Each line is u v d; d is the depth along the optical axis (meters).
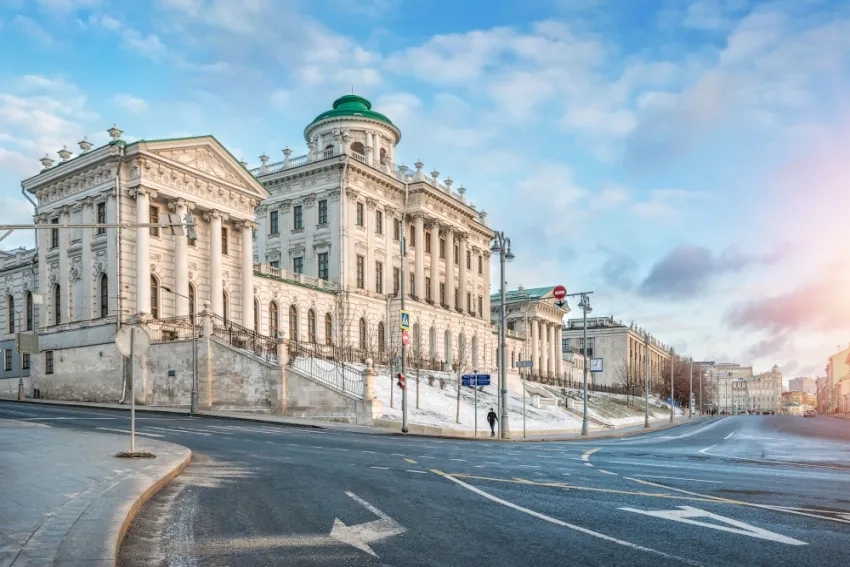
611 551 8.01
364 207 70.88
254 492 12.45
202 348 44.81
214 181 53.62
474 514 10.28
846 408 153.25
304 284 63.44
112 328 47.53
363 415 38.16
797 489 13.43
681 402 152.25
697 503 11.41
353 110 78.88
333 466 16.86
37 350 47.34
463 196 89.19
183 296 48.22
